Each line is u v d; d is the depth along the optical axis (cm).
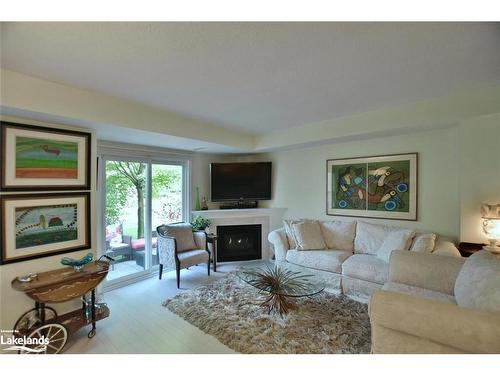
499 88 228
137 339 221
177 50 165
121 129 271
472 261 182
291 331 224
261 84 222
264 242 474
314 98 260
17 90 192
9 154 211
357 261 298
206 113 309
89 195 265
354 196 378
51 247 235
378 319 139
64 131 246
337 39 153
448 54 172
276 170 485
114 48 161
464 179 257
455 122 261
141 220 388
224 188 475
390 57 176
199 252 382
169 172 436
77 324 220
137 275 371
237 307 272
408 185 328
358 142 373
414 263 226
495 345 112
